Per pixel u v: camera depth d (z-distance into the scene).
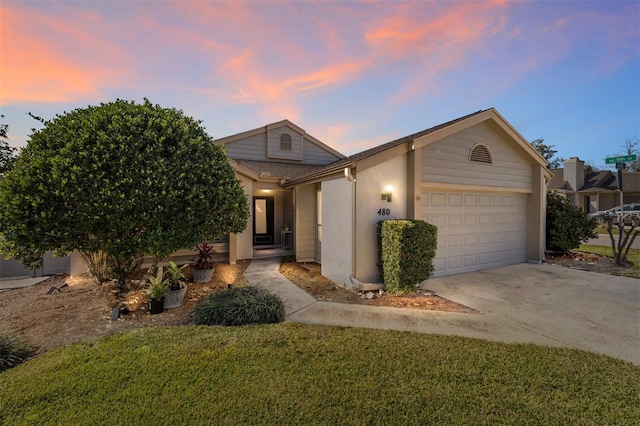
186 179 5.48
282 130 13.56
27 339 3.89
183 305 5.43
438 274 7.70
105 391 2.68
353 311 5.09
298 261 9.63
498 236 8.97
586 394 2.70
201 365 3.12
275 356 3.33
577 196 25.94
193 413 2.40
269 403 2.53
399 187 6.81
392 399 2.60
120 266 5.89
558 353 3.53
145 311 5.07
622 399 2.63
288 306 5.37
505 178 8.72
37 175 4.42
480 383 2.86
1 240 4.71
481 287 6.68
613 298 5.86
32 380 2.82
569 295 6.08
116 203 4.63
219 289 6.50
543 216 9.55
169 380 2.85
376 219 6.55
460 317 4.82
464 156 7.81
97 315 4.79
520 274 7.95
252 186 10.23
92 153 4.71
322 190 7.74
